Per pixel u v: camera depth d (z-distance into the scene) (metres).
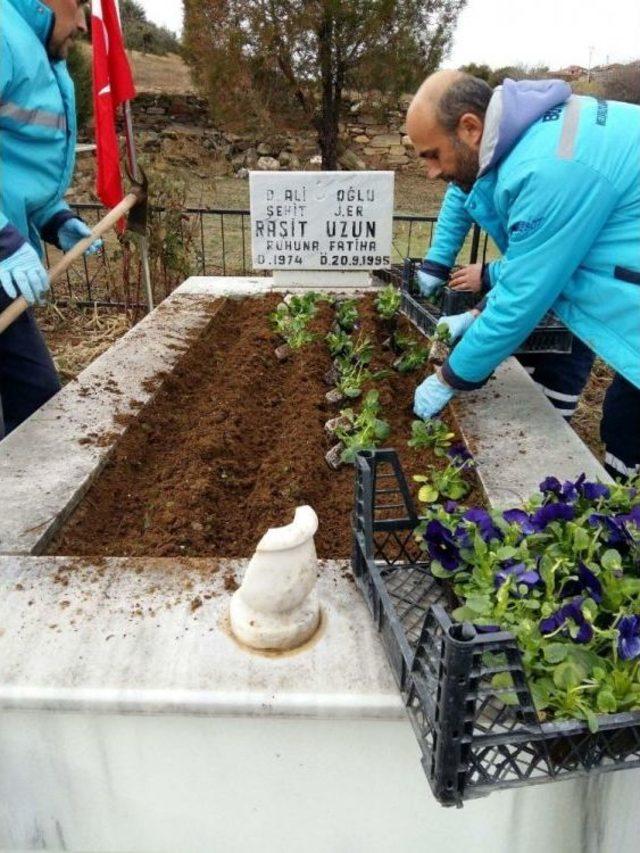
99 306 6.30
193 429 2.70
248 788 1.46
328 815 1.50
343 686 1.37
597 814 1.45
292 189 4.19
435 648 1.24
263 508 2.18
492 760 1.24
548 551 1.53
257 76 9.01
